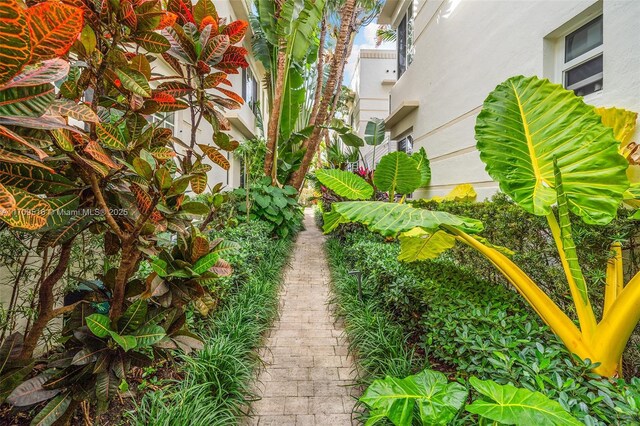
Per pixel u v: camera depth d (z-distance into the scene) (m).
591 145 1.87
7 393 1.30
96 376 1.43
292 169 8.29
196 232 1.78
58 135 1.08
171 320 1.65
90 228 1.62
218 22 1.95
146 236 1.65
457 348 1.96
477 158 4.04
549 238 2.40
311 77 11.14
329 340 3.05
